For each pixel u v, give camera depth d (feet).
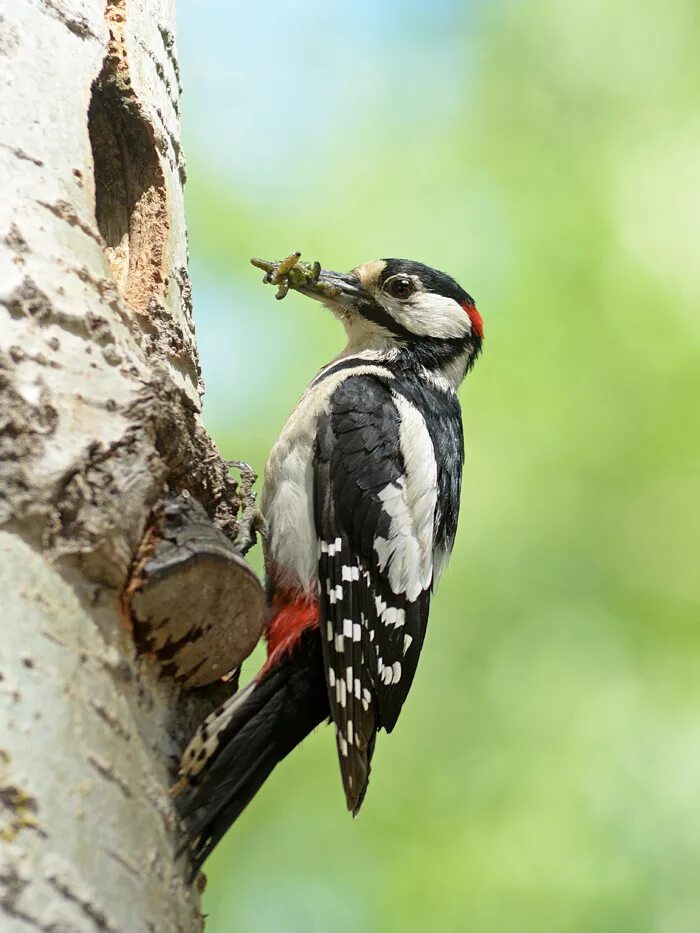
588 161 41.37
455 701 37.93
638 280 40.09
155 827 15.56
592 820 35.60
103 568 16.26
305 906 35.55
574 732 37.04
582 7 42.45
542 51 42.65
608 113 41.70
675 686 37.50
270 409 39.81
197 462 19.27
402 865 35.76
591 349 40.04
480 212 41.52
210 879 36.06
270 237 40.75
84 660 15.47
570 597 38.68
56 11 21.26
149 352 20.84
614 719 37.09
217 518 20.22
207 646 17.94
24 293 16.96
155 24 23.99
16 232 17.54
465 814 36.32
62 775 14.19
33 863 13.33
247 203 41.09
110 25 22.81
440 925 34.68
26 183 18.38
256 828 37.01
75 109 20.25
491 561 38.93
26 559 15.48
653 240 40.24
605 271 40.32
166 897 15.24
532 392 39.93
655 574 38.65
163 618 17.28
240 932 35.27
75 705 14.88
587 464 39.50
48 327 17.01
